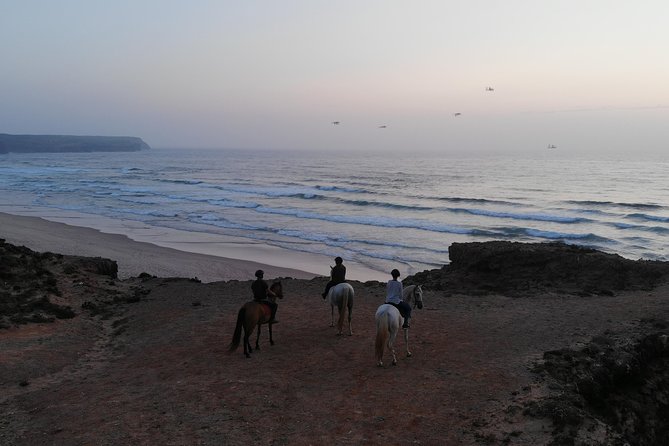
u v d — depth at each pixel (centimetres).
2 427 1050
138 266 3450
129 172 15438
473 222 5447
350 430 1005
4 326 1683
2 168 16938
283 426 1023
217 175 14162
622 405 1184
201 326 1752
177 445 954
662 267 2214
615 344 1363
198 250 4100
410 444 950
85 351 1573
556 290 2102
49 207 6862
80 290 2245
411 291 1455
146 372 1349
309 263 3650
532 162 19962
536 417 994
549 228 5025
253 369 1329
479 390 1148
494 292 2166
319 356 1416
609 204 6588
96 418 1070
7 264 2302
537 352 1368
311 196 8081
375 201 7375
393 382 1218
